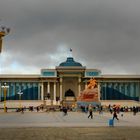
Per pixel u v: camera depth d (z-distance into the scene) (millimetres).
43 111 149000
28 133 41938
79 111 143250
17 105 187250
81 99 143750
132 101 195250
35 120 72625
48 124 58844
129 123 61562
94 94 142500
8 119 77125
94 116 95438
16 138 36219
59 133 42062
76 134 40719
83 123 62031
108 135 39344
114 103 193500
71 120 73062
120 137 37031
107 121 69062
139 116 95688
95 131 44812
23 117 88125
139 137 36969
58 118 82438
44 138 36344
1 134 40562
